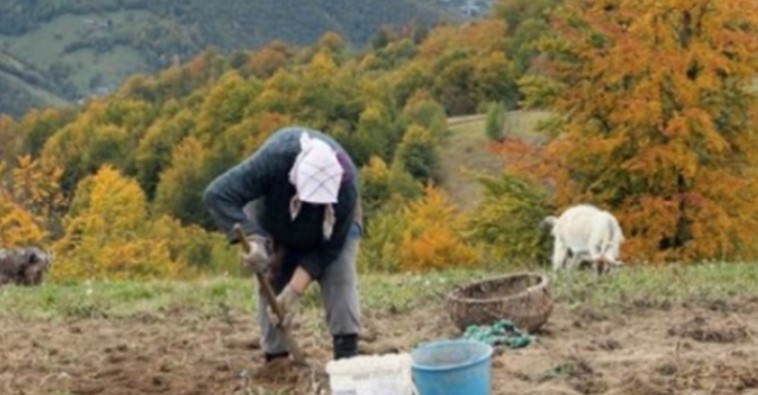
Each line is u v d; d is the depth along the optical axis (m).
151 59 161.50
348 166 7.73
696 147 30.59
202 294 13.64
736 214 30.08
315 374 8.14
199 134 76.56
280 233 7.74
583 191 31.89
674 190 30.19
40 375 9.04
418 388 6.94
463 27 96.44
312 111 76.25
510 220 32.81
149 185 79.50
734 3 30.61
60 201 58.09
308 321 10.70
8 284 16.36
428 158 72.50
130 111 88.31
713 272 14.13
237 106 77.19
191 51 162.88
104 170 53.72
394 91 89.75
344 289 8.02
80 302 13.02
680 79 30.11
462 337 9.60
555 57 32.84
